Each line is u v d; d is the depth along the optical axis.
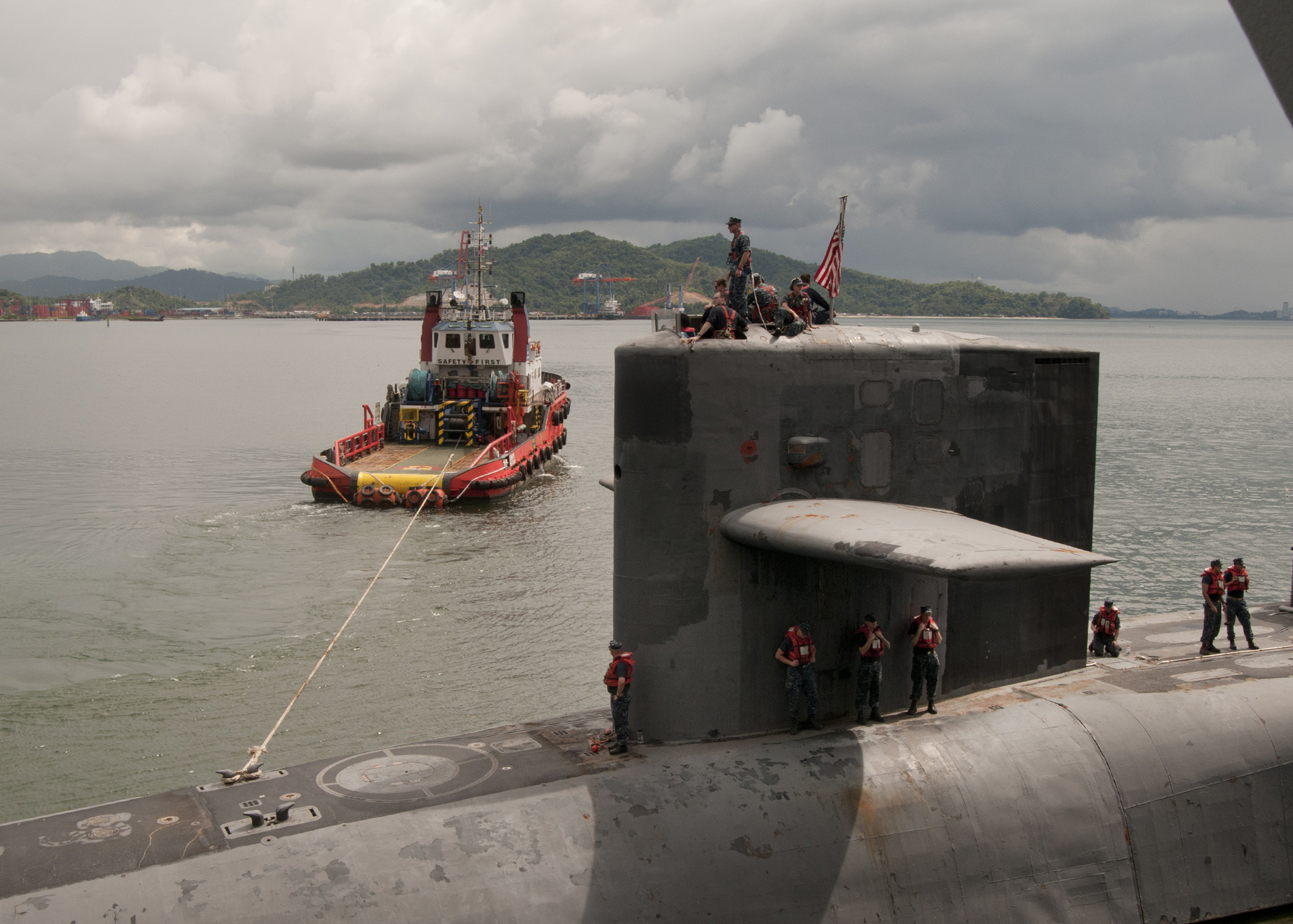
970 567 7.44
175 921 7.86
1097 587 26.64
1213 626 14.98
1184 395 85.44
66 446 53.12
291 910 8.07
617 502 10.72
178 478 43.19
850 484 11.00
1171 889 10.90
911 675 11.62
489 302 49.44
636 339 10.55
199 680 19.77
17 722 17.72
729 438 10.34
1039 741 11.12
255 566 28.34
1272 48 4.45
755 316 11.23
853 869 9.62
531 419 47.03
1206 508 36.06
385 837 8.83
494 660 21.03
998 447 12.01
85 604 24.62
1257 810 11.56
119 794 15.23
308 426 62.53
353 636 22.42
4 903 7.87
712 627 10.54
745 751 10.41
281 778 10.02
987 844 10.17
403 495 36.50
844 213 13.21
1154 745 11.45
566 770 10.06
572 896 8.71
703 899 9.07
